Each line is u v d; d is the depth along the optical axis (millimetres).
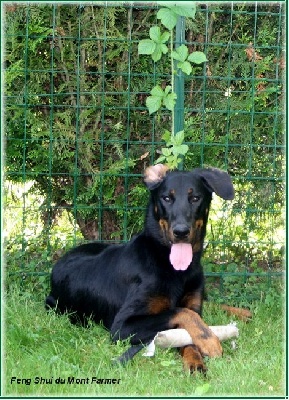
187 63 2857
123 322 2756
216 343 2615
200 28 3344
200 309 2875
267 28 3355
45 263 3369
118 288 2887
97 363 2613
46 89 3389
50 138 3285
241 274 3314
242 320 3064
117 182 3422
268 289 3324
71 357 2625
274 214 3408
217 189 2762
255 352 2746
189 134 3305
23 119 3320
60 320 2934
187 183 2742
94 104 3344
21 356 2637
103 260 2998
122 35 3334
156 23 3320
